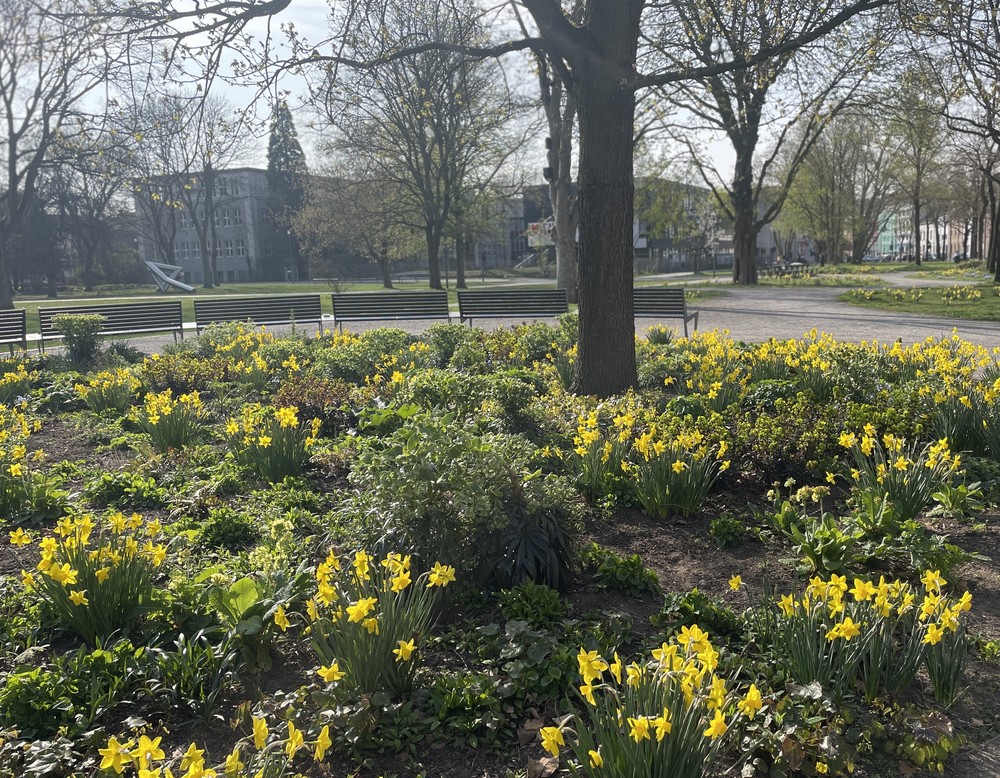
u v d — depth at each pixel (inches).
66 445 354.9
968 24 409.4
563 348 505.7
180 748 131.5
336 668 131.4
